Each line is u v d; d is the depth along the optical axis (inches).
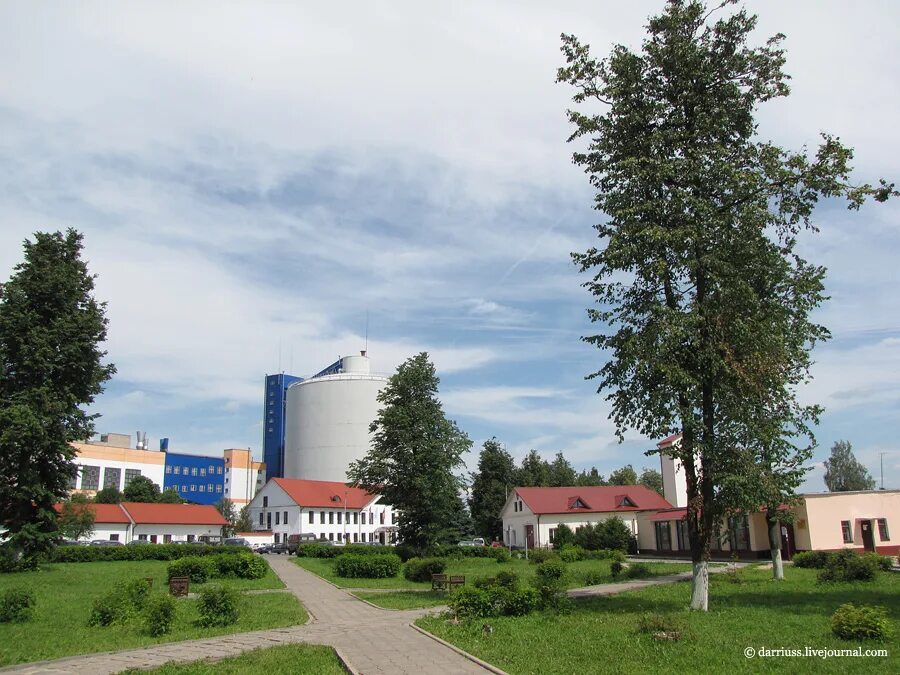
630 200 781.9
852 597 847.1
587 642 547.8
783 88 762.2
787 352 791.1
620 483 4173.2
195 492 5019.7
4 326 1400.1
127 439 4628.4
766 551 1732.3
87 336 1465.3
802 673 426.3
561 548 2187.5
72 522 2030.0
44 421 1368.1
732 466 744.3
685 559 1979.6
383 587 1259.8
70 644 627.2
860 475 3265.3
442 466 1631.4
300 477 3946.9
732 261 764.6
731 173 735.1
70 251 1525.6
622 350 786.2
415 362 1756.9
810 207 753.6
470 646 554.6
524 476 3321.9
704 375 753.6
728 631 587.8
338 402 3909.9
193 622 749.9
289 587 1270.9
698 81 775.7
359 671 470.3
